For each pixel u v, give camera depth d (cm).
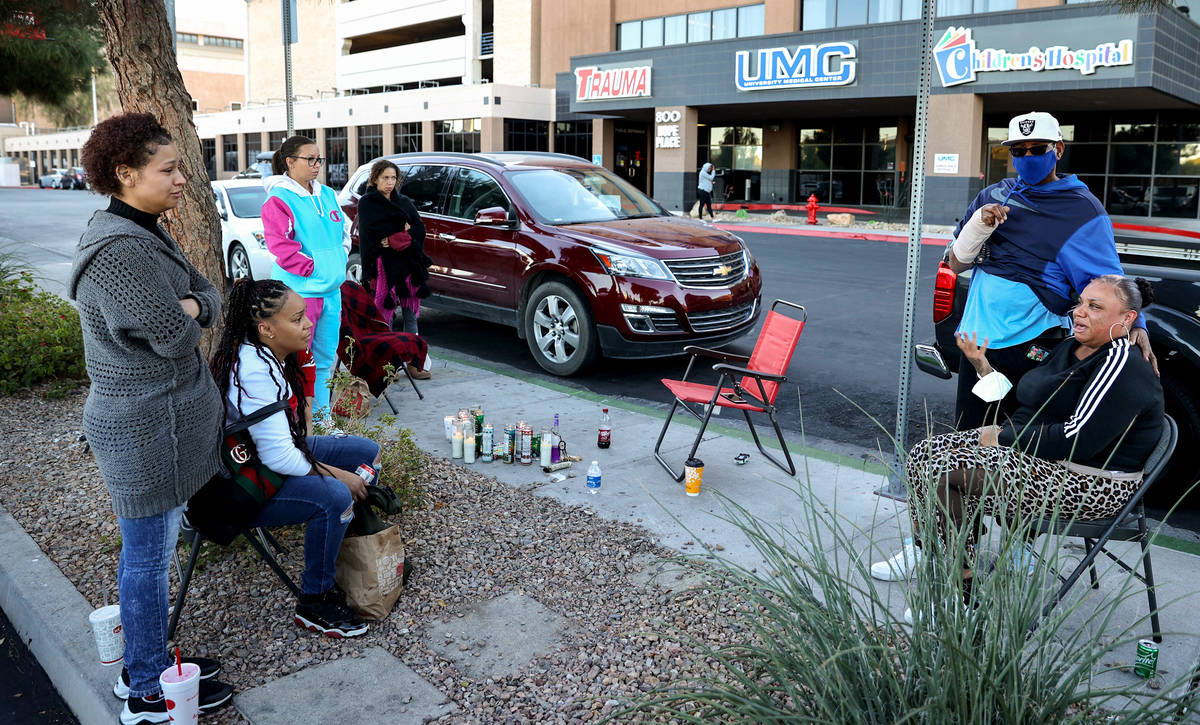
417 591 391
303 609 355
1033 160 405
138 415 276
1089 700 244
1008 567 270
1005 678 236
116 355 272
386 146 4466
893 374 807
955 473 346
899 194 3034
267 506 338
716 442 605
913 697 246
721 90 2791
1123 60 1988
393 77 4984
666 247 775
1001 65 2180
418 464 506
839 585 269
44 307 817
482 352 921
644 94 2989
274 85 5834
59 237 2028
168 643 348
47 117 1538
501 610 376
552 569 412
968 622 245
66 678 339
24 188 6419
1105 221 408
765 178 3353
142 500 282
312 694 317
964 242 429
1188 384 492
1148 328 491
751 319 826
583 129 4119
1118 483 328
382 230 736
